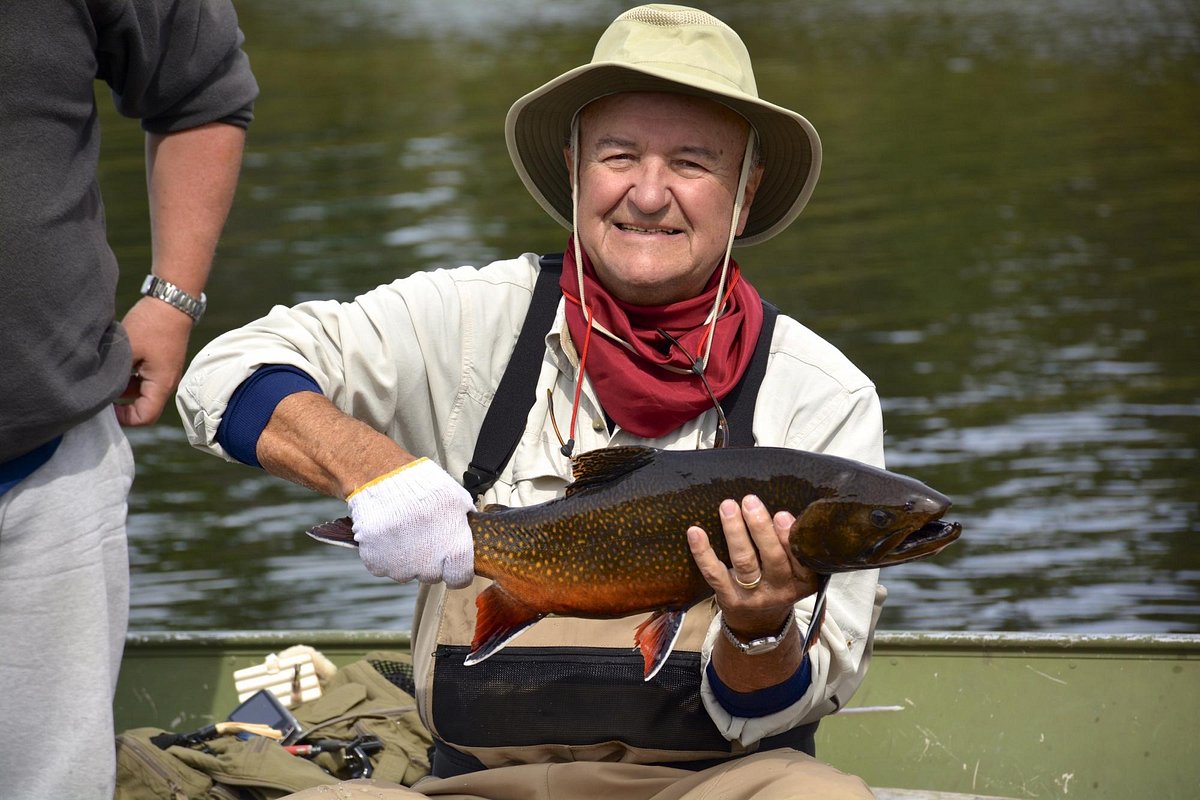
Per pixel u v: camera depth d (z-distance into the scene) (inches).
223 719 200.7
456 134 952.9
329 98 1093.1
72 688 127.3
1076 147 902.4
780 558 106.6
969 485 393.1
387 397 128.9
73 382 123.8
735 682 117.1
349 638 203.0
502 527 111.9
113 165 809.5
